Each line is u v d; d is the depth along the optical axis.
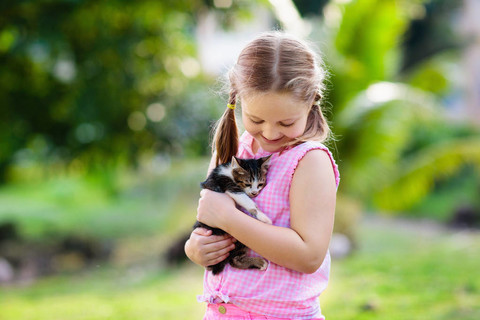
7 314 5.79
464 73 19.97
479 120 19.56
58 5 6.79
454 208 14.22
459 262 6.86
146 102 8.60
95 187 16.59
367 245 10.50
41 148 8.81
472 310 4.68
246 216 1.95
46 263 9.90
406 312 4.77
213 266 2.07
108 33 7.50
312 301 1.97
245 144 2.37
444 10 20.19
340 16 9.30
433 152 9.89
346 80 8.95
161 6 7.89
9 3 6.71
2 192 17.83
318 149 1.99
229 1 7.78
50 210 15.08
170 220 11.62
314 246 1.88
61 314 5.66
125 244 11.13
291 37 1.99
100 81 7.73
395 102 8.54
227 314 1.99
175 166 12.31
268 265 1.94
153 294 6.70
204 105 8.82
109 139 8.26
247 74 1.89
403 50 20.00
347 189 9.48
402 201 9.95
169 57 8.84
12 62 8.07
